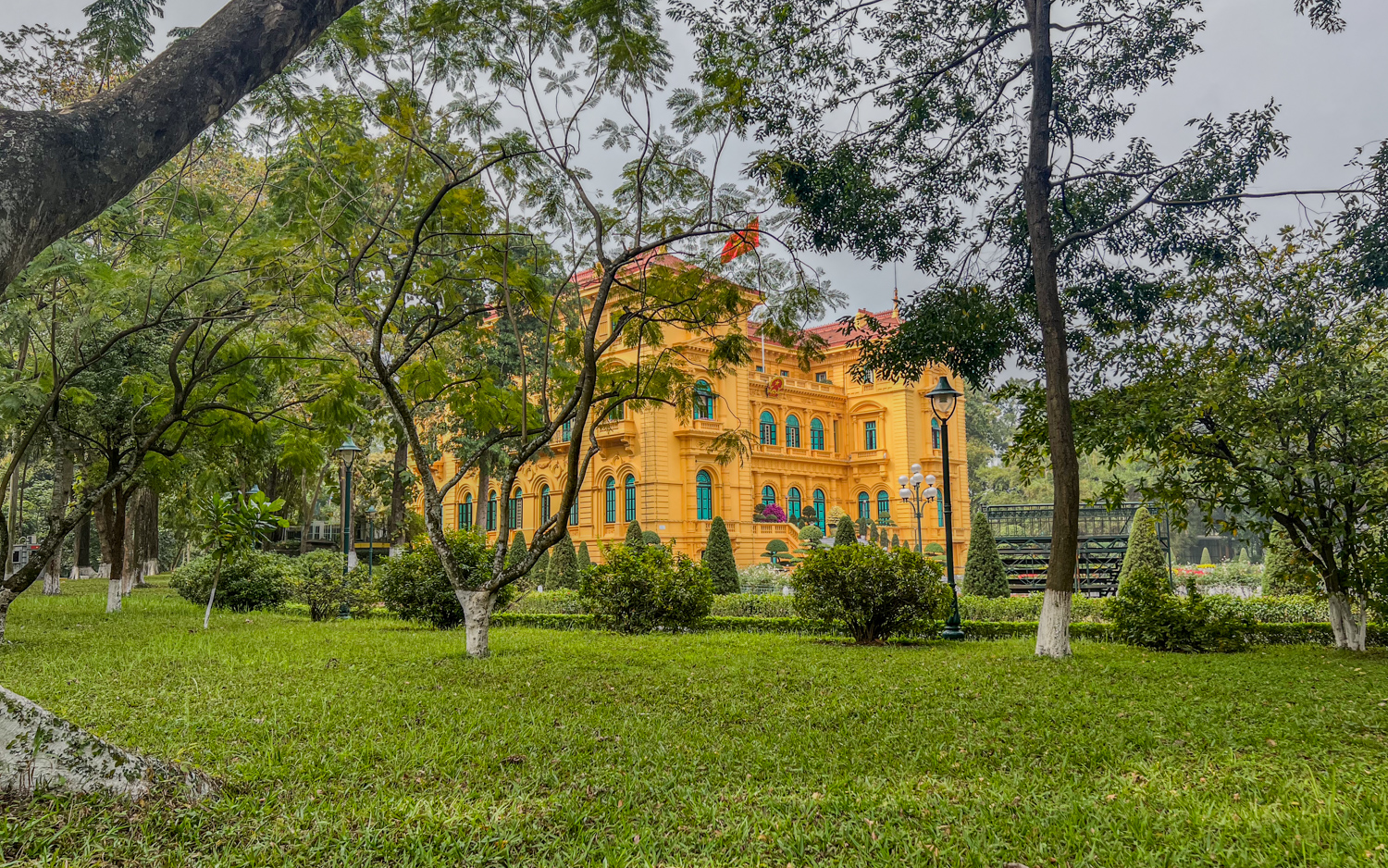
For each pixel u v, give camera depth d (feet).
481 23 27.45
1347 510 34.71
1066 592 34.37
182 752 17.08
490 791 14.97
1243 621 37.09
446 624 50.55
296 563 74.74
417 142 28.94
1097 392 39.29
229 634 43.04
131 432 43.96
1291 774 16.01
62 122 9.55
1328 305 35.19
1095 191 41.24
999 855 12.25
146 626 47.21
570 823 13.41
